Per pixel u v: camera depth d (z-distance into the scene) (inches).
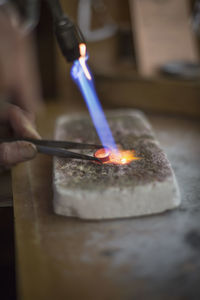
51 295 11.0
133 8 22.9
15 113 18.2
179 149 18.4
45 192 15.1
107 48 25.2
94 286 11.2
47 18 24.0
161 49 23.8
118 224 13.3
